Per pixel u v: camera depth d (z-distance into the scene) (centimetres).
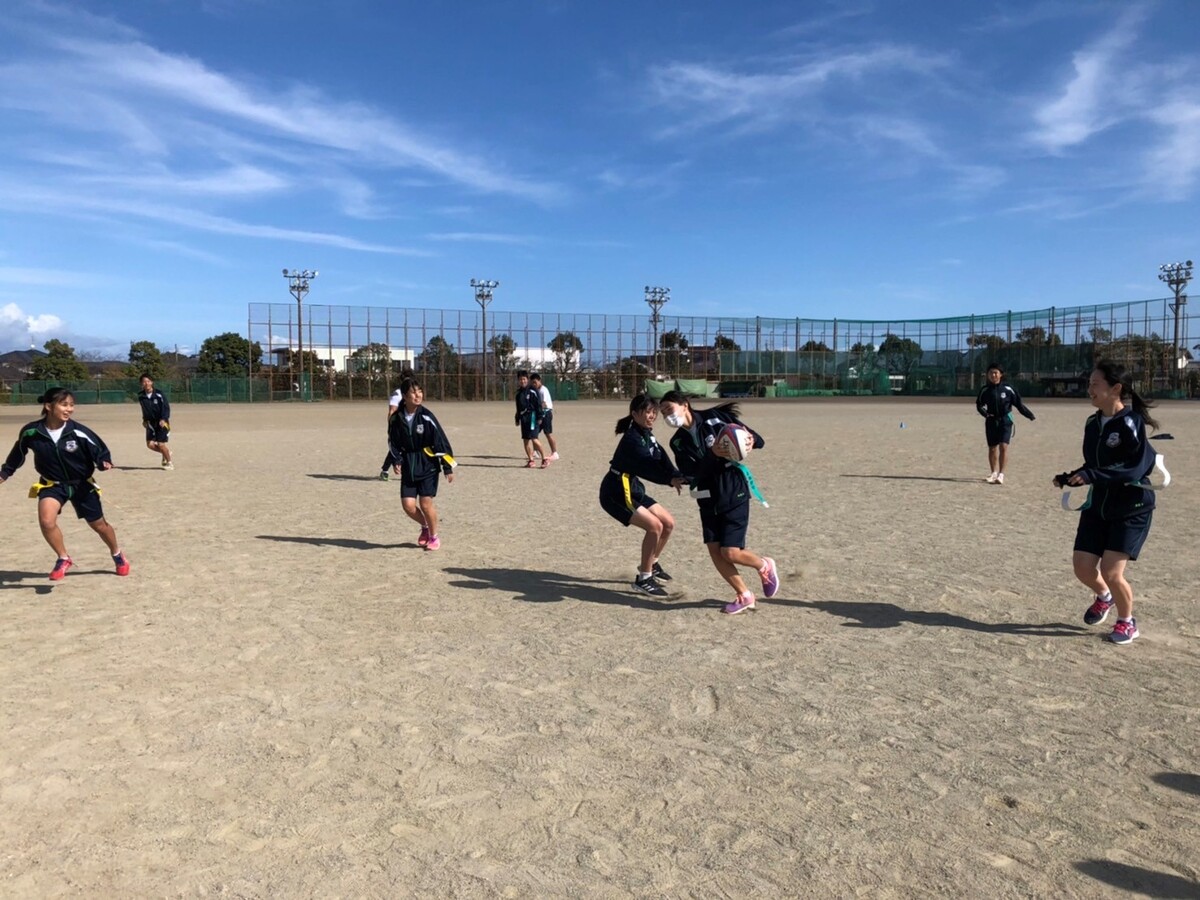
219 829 358
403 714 477
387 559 887
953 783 391
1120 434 565
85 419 4059
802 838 347
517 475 1634
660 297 8044
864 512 1148
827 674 534
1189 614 648
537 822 362
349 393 7206
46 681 530
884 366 8269
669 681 525
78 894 315
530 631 632
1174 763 408
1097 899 306
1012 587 740
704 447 666
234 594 743
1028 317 7112
